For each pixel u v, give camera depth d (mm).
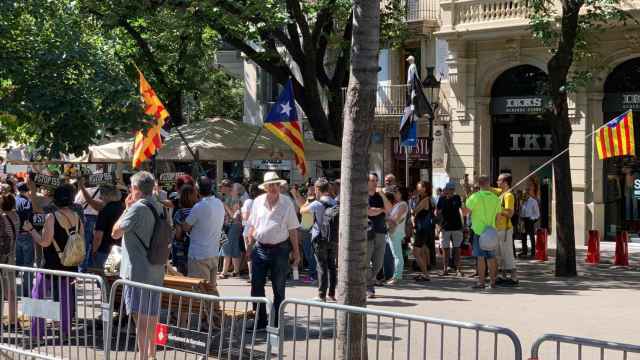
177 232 13805
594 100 27078
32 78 11164
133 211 9172
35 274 9305
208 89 42000
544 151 28812
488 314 13328
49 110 10961
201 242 11758
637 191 26953
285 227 11289
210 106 45219
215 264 11898
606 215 27578
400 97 31891
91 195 14883
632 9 24938
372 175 14672
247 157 19266
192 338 7980
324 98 34062
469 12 29047
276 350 7332
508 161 29562
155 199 9414
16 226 13852
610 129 18141
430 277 18531
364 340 7188
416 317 6449
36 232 12906
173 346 8148
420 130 31141
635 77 26578
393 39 27047
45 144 11328
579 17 19438
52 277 9109
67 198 10609
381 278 17203
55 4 11875
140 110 11602
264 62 23969
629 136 18031
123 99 11414
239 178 24281
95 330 8773
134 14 21656
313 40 23703
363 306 7473
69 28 11688
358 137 7496
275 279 11242
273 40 23781
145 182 9336
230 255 18219
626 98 26688
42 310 9180
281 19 21391
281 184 11320
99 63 11523
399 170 32531
